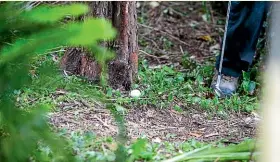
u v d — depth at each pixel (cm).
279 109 299
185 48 989
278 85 295
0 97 278
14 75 269
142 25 1046
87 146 486
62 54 705
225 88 738
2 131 290
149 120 617
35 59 283
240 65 744
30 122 285
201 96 724
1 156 285
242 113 674
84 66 673
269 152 308
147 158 470
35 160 314
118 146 400
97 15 668
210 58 936
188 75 809
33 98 573
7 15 262
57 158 328
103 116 589
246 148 463
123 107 641
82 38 232
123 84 703
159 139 559
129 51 704
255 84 764
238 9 728
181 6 1169
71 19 334
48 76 287
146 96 679
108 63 690
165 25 1080
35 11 255
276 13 312
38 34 253
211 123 630
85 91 343
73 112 590
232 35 733
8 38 266
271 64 297
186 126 614
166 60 913
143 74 761
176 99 692
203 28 1086
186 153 462
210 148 466
